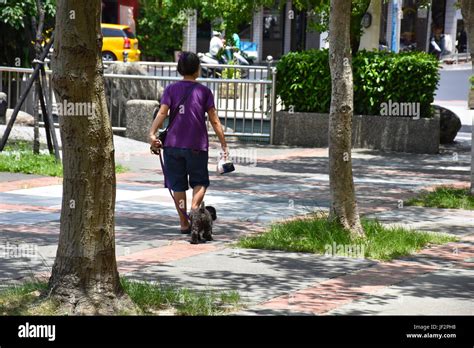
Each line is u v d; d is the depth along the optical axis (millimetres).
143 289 13195
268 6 37312
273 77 36781
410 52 37000
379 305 13422
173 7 36250
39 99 28500
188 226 18828
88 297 11914
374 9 39094
